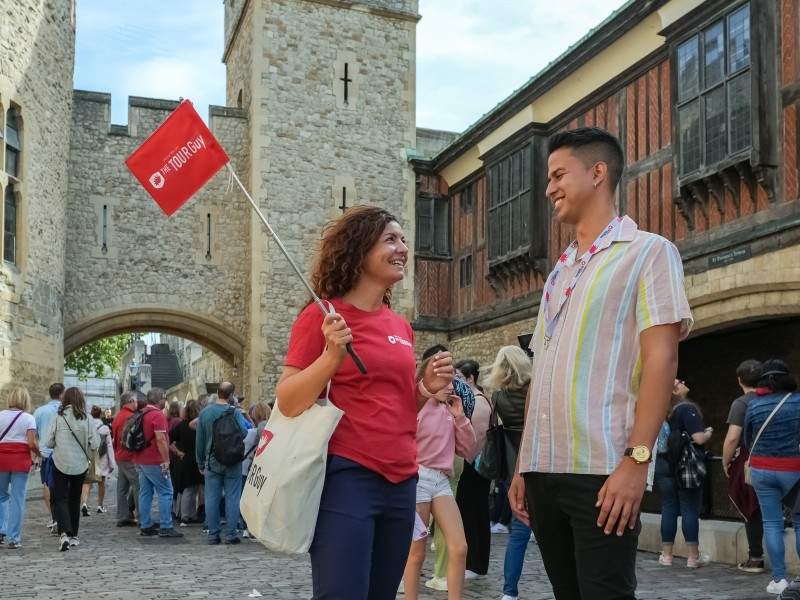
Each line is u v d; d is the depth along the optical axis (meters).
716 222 10.73
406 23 19.98
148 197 18.34
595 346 2.14
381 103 19.47
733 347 14.31
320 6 19.20
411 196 19.11
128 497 9.95
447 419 4.48
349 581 2.15
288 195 18.52
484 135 16.50
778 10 9.73
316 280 2.47
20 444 7.98
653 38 11.86
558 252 14.29
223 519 10.15
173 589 5.74
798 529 5.32
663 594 5.52
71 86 16.83
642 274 2.13
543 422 2.21
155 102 18.55
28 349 14.00
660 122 11.85
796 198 9.47
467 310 17.88
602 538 2.06
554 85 14.16
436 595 5.42
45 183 15.05
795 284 9.46
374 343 2.34
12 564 6.90
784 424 5.41
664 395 2.02
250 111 18.75
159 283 18.25
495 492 9.00
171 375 42.75
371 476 2.25
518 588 5.71
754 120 9.70
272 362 18.00
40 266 14.70
